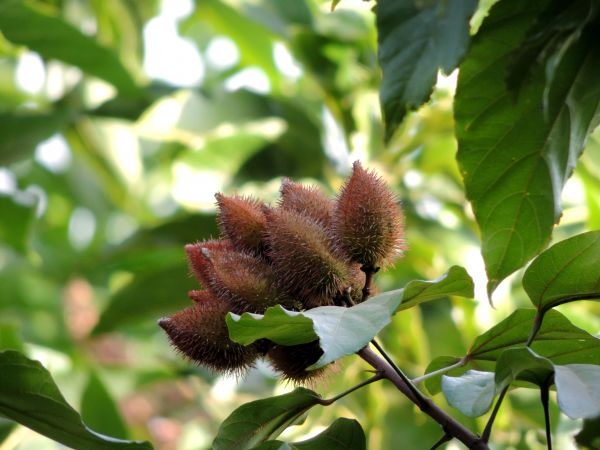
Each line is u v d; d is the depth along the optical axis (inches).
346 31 41.6
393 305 21.5
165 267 37.6
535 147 25.0
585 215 39.2
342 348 21.0
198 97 43.7
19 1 38.0
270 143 43.0
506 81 24.0
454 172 40.0
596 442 24.1
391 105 23.5
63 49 40.2
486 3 29.8
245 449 23.7
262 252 24.2
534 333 23.4
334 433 23.8
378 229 24.0
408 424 36.0
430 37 23.3
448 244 38.3
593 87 24.3
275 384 40.7
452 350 37.7
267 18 41.6
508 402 35.7
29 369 23.1
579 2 23.6
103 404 40.9
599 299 23.5
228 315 21.8
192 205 44.3
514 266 25.7
